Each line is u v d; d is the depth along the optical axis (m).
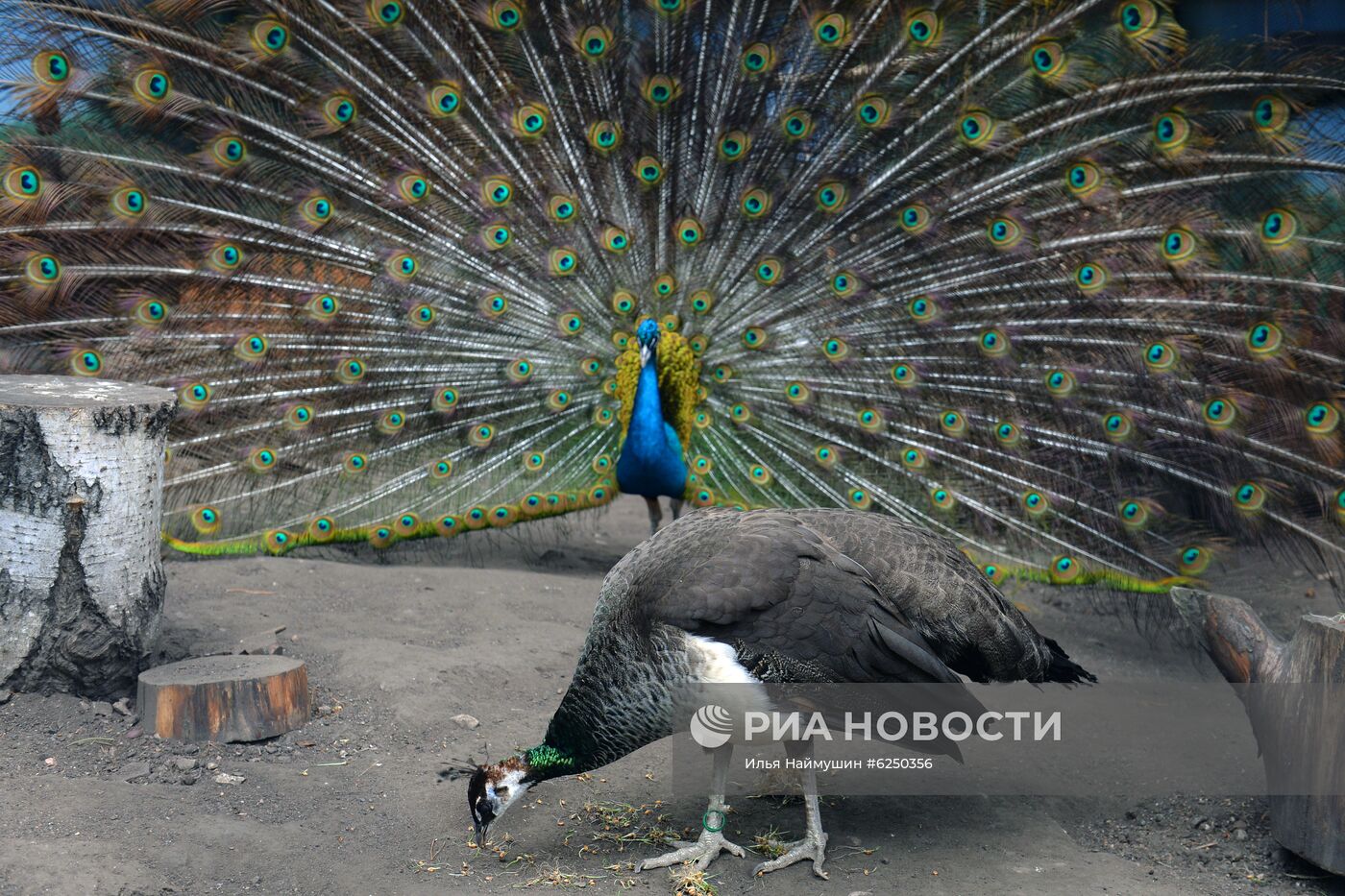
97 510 4.09
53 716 4.11
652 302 6.83
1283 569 7.26
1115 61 5.93
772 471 6.77
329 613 5.76
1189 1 6.38
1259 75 5.62
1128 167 5.99
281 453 6.57
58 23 5.93
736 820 4.05
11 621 4.09
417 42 6.57
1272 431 5.75
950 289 6.37
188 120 6.29
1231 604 4.07
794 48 6.55
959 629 3.75
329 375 6.63
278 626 5.38
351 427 6.71
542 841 3.80
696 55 6.65
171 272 6.31
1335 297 5.64
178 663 4.43
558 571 7.01
